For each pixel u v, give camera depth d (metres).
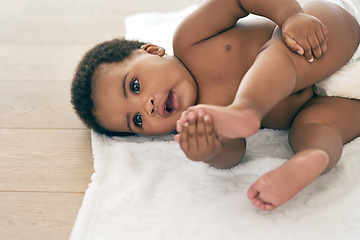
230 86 1.07
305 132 0.96
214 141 0.82
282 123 1.10
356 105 1.03
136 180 0.99
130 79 1.05
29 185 1.02
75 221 0.91
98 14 1.93
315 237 0.82
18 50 1.67
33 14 1.96
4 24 1.87
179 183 0.98
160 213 0.90
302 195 0.90
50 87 1.43
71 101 1.16
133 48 1.13
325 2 1.07
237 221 0.86
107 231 0.86
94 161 1.06
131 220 0.88
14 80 1.48
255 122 0.80
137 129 1.08
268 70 0.87
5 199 0.98
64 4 2.04
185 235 0.84
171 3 2.00
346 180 0.94
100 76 1.08
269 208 0.83
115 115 1.07
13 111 1.32
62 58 1.60
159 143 1.11
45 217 0.93
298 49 0.92
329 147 0.89
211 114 0.80
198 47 1.09
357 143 1.02
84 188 1.01
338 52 1.00
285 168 0.82
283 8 0.99
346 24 1.03
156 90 1.03
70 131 1.22
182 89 1.06
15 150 1.15
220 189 0.95
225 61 1.08
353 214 0.85
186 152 0.84
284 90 0.88
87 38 1.73
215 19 1.08
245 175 0.98
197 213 0.89
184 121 0.81
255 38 1.09
